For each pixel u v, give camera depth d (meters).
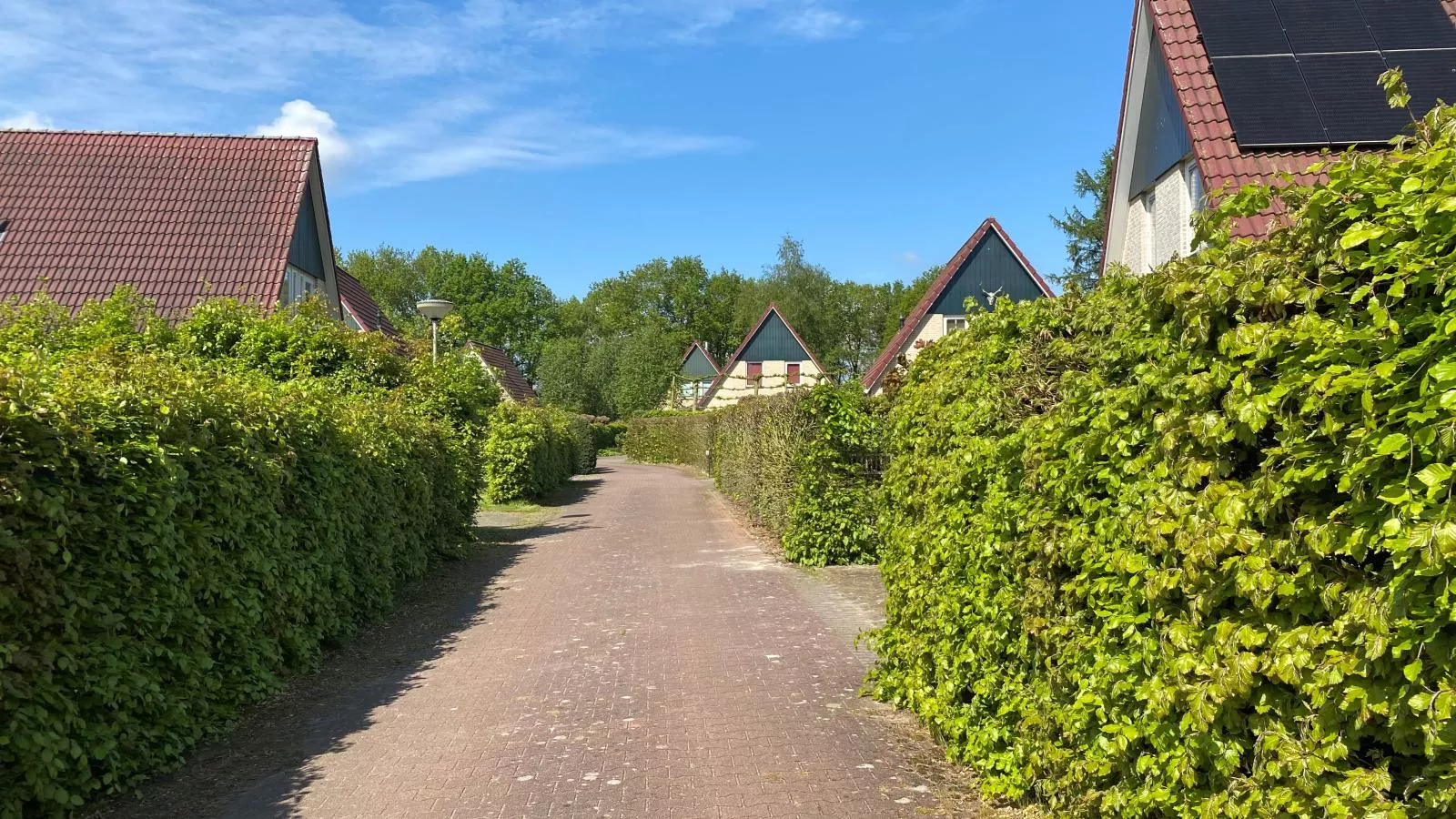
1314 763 2.20
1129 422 3.14
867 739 5.36
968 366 5.45
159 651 4.95
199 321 13.68
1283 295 2.38
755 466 17.42
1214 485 2.57
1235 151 10.09
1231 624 2.48
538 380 70.69
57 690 4.08
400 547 10.06
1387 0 11.33
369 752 5.27
